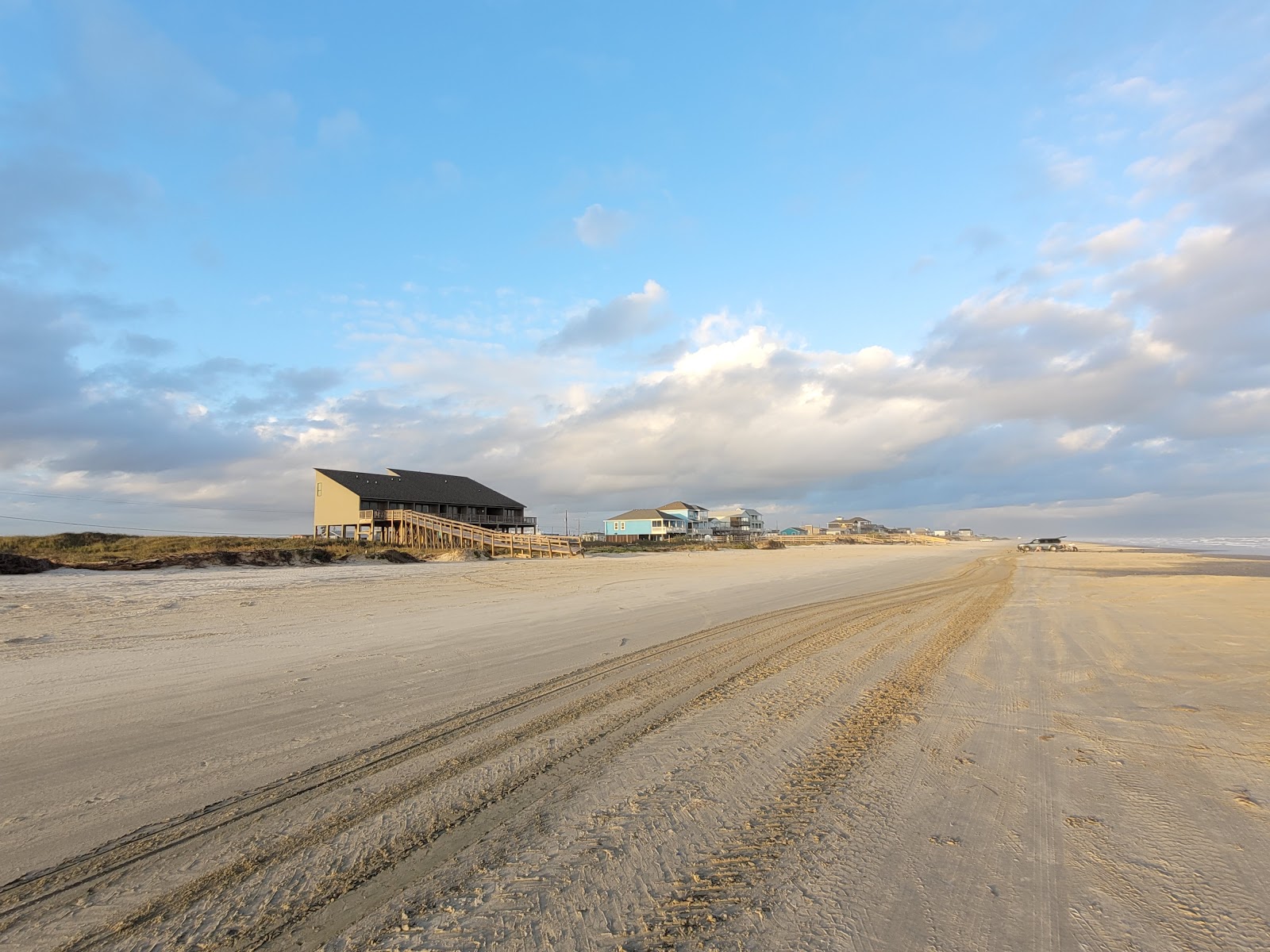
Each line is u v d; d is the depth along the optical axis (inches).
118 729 206.7
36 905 108.2
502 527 2687.0
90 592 601.6
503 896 110.1
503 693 252.2
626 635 396.2
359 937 98.9
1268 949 95.9
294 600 586.6
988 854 125.6
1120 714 224.5
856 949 96.0
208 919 104.0
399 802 149.6
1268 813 144.3
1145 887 113.7
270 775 166.9
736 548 2509.8
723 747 187.8
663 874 117.6
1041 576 999.6
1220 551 2357.3
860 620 471.2
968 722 214.8
